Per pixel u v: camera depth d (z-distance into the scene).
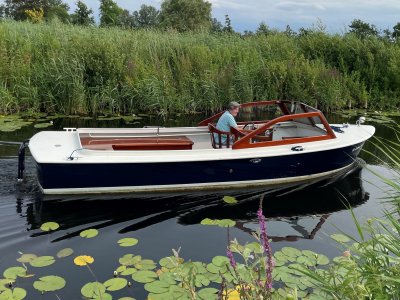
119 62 12.04
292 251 4.38
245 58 13.81
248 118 11.80
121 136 6.65
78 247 4.50
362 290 2.52
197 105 12.38
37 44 12.68
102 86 11.64
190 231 4.99
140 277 3.88
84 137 6.38
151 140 6.53
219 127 6.67
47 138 6.18
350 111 13.17
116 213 5.33
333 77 13.39
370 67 14.75
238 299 3.22
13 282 3.79
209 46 15.22
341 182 6.74
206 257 4.40
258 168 6.25
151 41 14.20
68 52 12.13
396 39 16.55
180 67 12.83
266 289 2.46
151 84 11.77
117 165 5.57
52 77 11.27
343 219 5.47
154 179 5.85
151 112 11.94
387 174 7.13
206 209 5.60
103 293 3.64
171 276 3.88
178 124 10.61
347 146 6.79
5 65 11.28
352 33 16.53
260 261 2.59
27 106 11.16
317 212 5.65
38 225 4.89
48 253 4.35
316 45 15.87
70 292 3.70
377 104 13.91
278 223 5.30
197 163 5.89
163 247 4.59
